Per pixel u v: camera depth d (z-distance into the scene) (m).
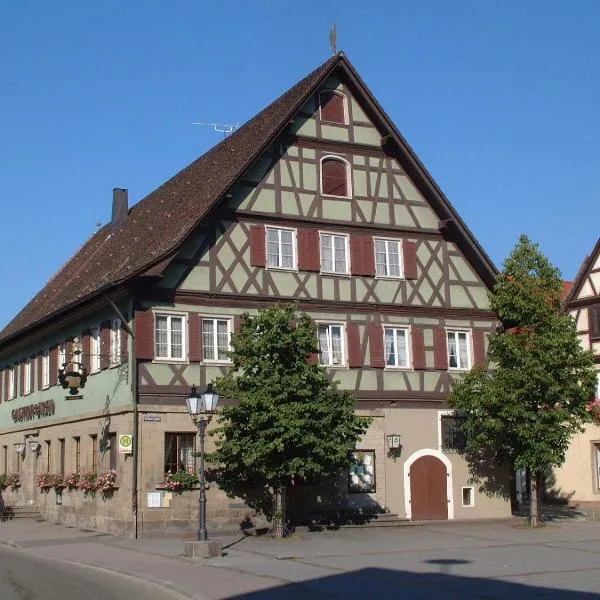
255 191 29.28
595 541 24.28
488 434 29.17
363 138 31.34
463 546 23.16
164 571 18.53
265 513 27.66
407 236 31.73
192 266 27.88
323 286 30.02
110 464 27.98
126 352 27.28
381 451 30.09
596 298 37.91
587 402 29.00
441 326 31.91
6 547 25.16
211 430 25.80
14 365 39.66
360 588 16.22
